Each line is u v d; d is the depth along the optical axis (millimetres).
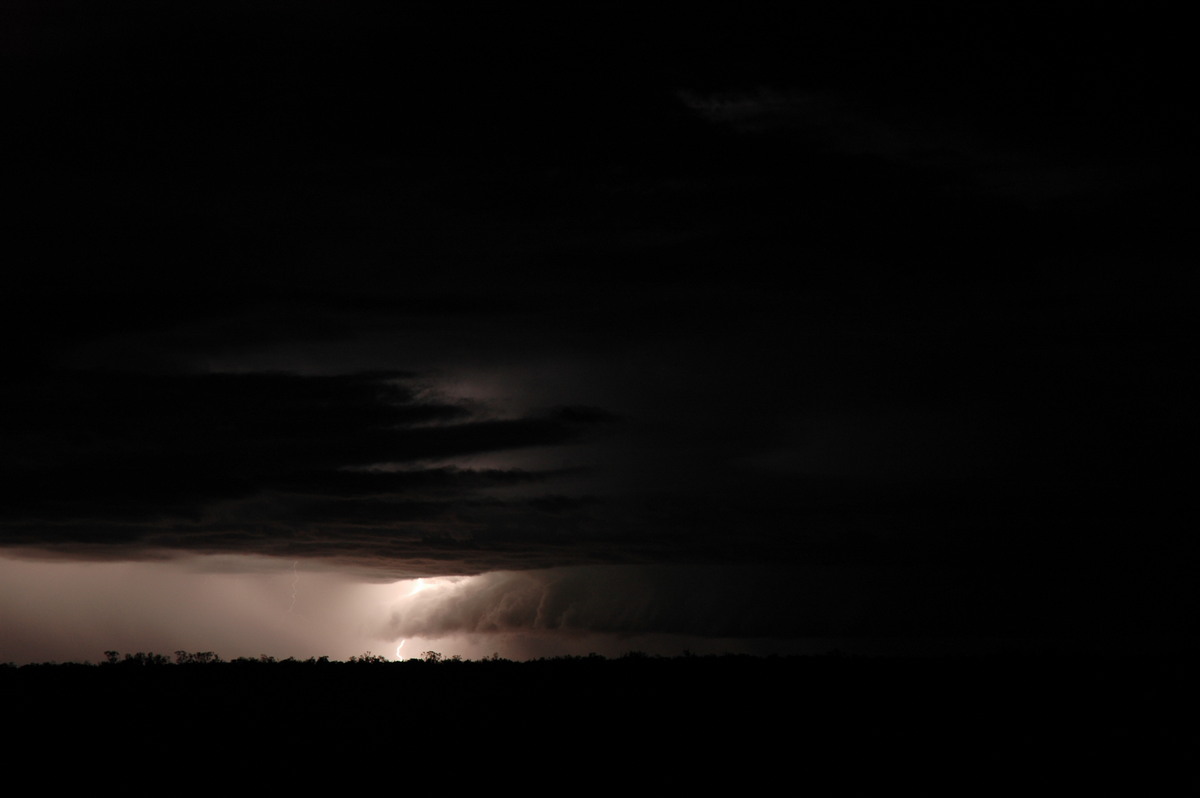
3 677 39812
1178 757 30078
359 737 33438
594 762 31141
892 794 28406
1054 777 29109
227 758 31703
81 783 29875
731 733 33188
